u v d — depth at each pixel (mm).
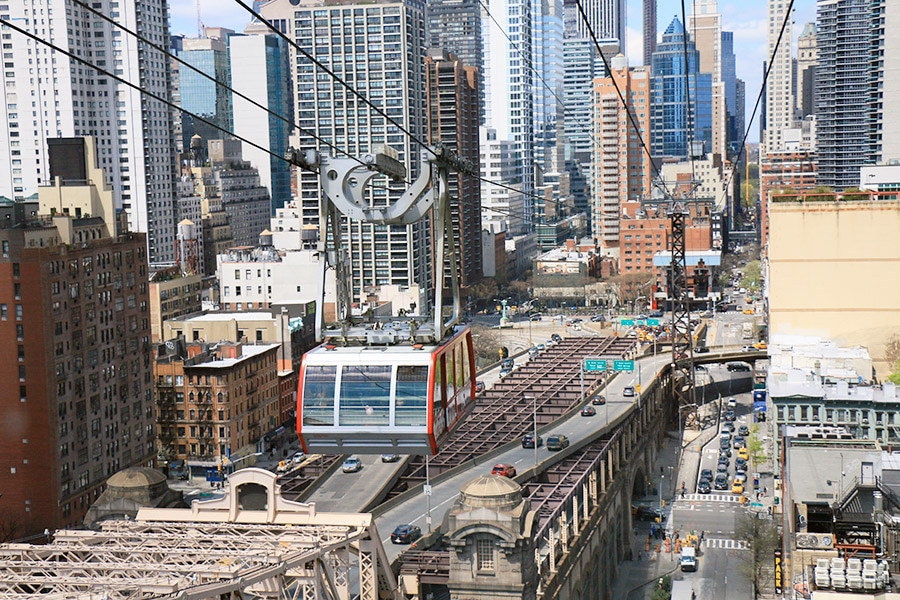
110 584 61094
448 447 187875
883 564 91500
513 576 115125
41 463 176750
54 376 177000
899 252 189125
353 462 179875
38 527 177000
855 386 173625
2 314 174750
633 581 173125
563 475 172125
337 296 57500
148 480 101438
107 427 193750
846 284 191750
